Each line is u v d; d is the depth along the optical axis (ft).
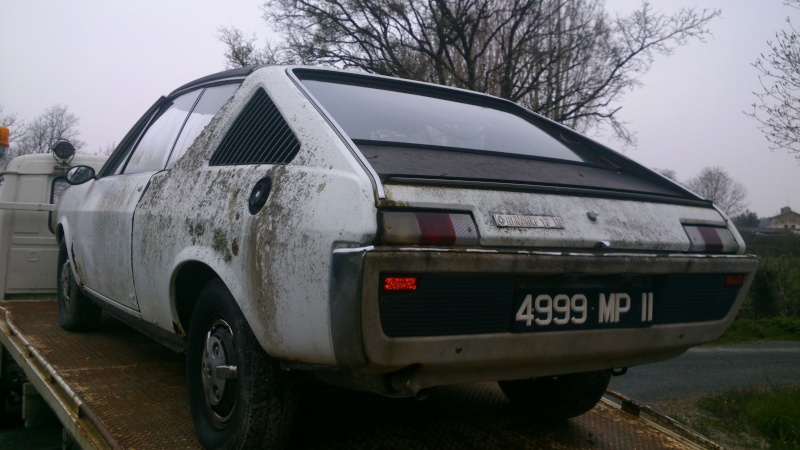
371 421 11.08
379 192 6.98
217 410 9.17
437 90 11.68
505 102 12.35
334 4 59.06
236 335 8.58
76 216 14.93
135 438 9.40
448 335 7.23
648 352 9.02
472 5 54.70
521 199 7.95
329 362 7.34
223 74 11.55
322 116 8.45
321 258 7.13
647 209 9.07
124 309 12.45
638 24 55.52
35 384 12.16
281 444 8.65
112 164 14.74
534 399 11.58
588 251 8.07
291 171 8.08
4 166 20.34
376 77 10.94
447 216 7.29
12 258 19.26
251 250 8.15
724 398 23.75
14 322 16.60
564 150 11.29
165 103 13.83
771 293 45.21
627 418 12.13
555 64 55.47
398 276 6.83
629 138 56.39
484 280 7.39
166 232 10.30
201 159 10.29
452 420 11.36
